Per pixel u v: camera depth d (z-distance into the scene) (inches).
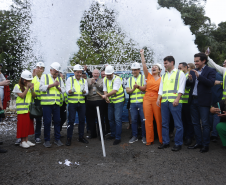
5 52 542.9
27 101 178.1
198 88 160.4
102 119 211.3
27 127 177.9
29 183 112.7
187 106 183.5
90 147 181.3
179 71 166.9
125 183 111.0
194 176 118.1
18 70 562.6
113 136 210.8
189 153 157.4
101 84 212.7
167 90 167.8
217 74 204.1
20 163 142.6
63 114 222.5
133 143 191.0
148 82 183.3
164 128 171.3
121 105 193.9
